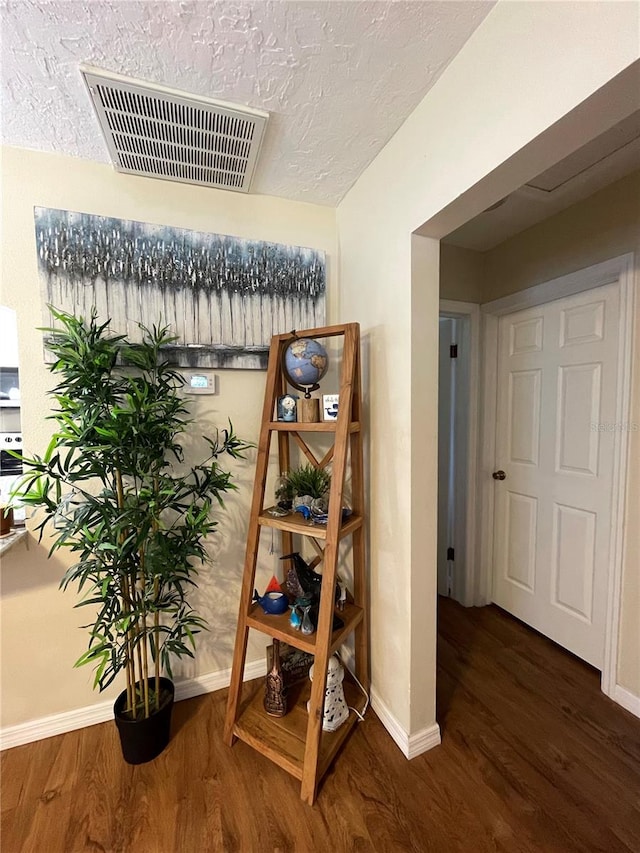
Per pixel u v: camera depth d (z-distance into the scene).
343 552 1.78
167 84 1.09
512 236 2.15
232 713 1.40
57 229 1.37
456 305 2.29
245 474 1.70
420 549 1.34
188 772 1.30
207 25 0.93
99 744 1.42
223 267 1.59
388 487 1.44
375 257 1.48
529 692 1.70
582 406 1.87
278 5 0.88
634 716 1.56
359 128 1.29
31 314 1.37
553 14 0.78
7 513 1.33
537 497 2.14
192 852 1.07
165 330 1.47
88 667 1.50
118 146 1.32
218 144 1.33
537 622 2.16
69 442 1.19
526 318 2.17
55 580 1.45
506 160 0.90
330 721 1.40
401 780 1.27
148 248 1.49
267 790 1.24
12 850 1.09
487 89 0.94
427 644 1.38
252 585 1.42
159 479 1.34
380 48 1.00
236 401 1.66
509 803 1.21
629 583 1.59
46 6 0.87
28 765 1.34
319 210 1.77
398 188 1.32
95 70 1.03
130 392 1.22
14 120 1.21
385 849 1.08
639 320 1.53
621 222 1.60
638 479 1.55
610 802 1.21
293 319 1.72
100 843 1.10
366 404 1.58
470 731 1.48
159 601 1.35
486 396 2.36
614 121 0.78
